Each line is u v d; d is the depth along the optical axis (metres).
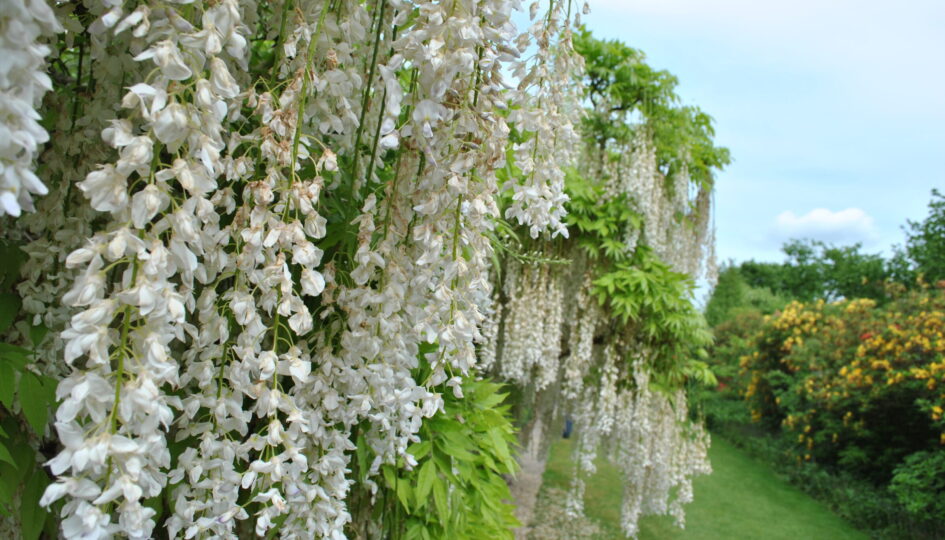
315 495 1.01
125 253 0.69
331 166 0.89
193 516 0.88
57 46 1.02
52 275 1.03
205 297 0.86
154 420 0.70
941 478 5.95
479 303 1.34
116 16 0.68
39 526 0.97
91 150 1.03
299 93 0.90
